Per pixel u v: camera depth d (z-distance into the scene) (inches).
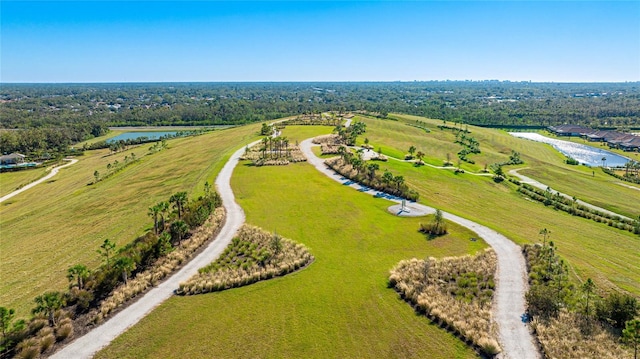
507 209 2657.5
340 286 1456.7
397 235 1959.9
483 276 1507.1
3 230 2407.7
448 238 1918.1
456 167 4052.7
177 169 3555.6
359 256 1722.4
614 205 3102.9
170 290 1449.3
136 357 1088.2
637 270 1685.5
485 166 4372.5
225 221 2133.4
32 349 1086.4
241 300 1369.3
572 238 2107.5
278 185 2829.7
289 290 1432.1
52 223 2448.3
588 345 1082.7
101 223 2310.5
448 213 2304.4
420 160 4013.3
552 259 1601.9
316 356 1077.8
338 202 2470.5
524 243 1818.4
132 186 3149.6
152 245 1662.2
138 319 1268.5
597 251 1916.8
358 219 2178.9
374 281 1496.1
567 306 1280.8
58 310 1278.3
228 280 1491.1
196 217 2009.1
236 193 2637.8
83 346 1138.7
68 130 7475.4
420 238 1923.0
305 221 2142.0
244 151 4023.1
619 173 4670.3
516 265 1610.5
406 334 1168.8
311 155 3885.3
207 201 2220.7
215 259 1691.7
